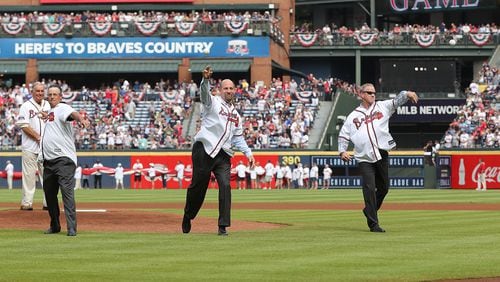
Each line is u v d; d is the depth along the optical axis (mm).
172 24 101000
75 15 104312
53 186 27594
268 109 92250
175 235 27391
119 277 18500
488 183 84250
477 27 117312
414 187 85438
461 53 110000
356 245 24453
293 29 114625
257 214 40656
